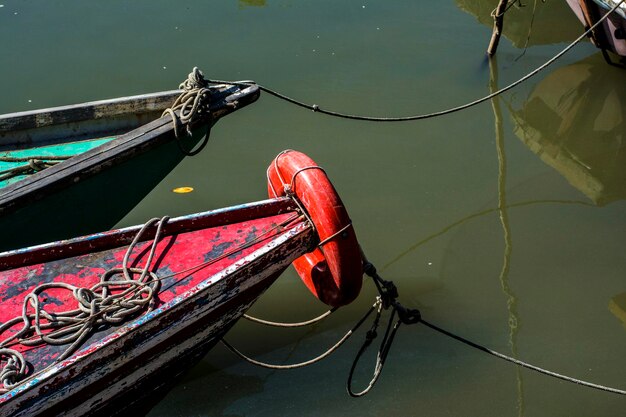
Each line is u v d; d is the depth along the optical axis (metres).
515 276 6.84
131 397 4.60
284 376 5.86
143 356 4.40
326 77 9.73
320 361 5.99
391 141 8.62
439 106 9.26
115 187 6.32
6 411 3.92
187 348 4.65
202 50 10.31
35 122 6.78
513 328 6.28
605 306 6.50
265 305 6.57
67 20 11.25
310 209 4.79
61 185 5.84
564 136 8.96
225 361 6.02
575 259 7.03
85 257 4.88
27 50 10.34
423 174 8.12
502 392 5.70
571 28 11.29
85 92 9.27
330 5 11.77
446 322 6.34
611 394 5.66
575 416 5.50
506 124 9.06
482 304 6.53
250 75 9.68
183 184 7.88
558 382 5.78
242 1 11.88
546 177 8.20
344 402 5.62
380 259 7.00
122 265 4.75
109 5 11.77
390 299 5.27
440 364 5.94
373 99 9.28
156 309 4.34
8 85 9.44
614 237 7.31
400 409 5.55
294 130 8.74
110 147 6.09
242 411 5.55
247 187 7.82
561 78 10.02
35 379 3.99
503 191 7.93
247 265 4.62
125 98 6.89
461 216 7.55
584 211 7.68
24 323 4.42
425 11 11.64
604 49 10.03
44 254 4.83
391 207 7.61
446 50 10.49
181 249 4.89
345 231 4.69
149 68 9.84
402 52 10.39
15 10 11.57
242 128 8.80
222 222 5.07
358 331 6.28
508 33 11.11
